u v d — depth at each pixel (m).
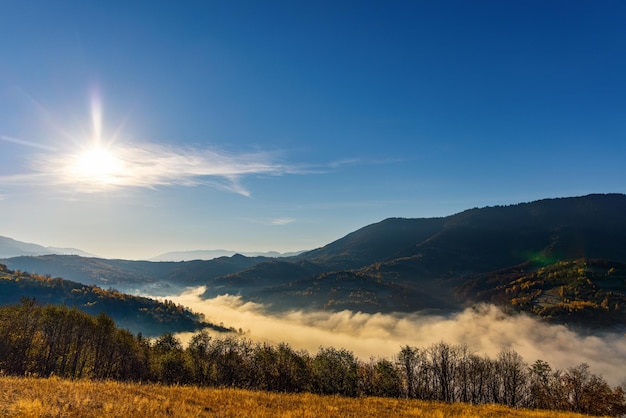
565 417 31.19
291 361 81.00
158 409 17.28
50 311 85.62
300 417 20.25
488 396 79.75
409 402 36.25
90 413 15.11
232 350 84.25
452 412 30.14
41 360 76.50
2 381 21.05
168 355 80.06
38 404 14.75
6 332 72.31
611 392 65.44
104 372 85.12
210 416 17.66
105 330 90.00
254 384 78.81
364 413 24.17
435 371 81.75
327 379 78.38
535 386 72.50
